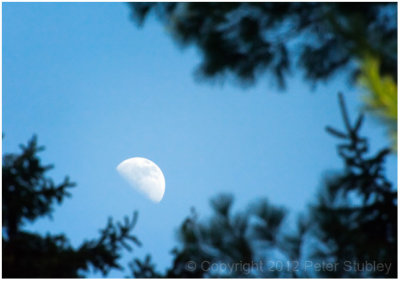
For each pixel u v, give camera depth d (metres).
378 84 5.43
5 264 18.73
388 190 17.28
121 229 22.38
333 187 17.86
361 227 17.17
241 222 18.58
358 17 7.23
